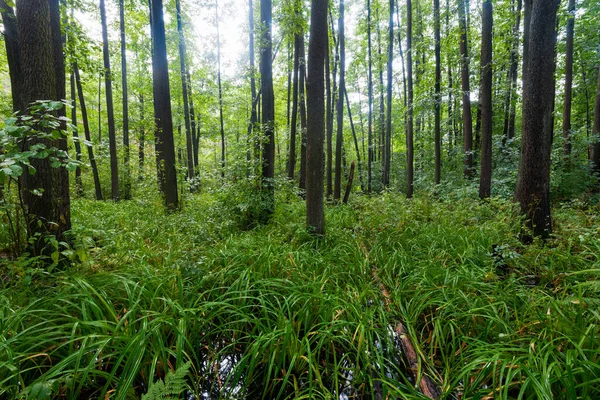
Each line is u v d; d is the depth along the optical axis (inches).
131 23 454.6
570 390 58.5
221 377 84.2
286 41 457.7
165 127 271.9
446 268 136.1
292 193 313.6
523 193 165.8
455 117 499.8
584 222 186.2
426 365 84.6
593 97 511.8
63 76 159.8
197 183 319.0
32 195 116.4
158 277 109.8
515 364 68.3
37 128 112.6
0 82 321.7
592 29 396.5
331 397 71.4
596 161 367.2
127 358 76.0
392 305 113.2
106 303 86.4
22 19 107.8
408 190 434.9
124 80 490.9
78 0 236.7
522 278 125.2
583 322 78.9
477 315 93.8
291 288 112.3
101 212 275.0
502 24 339.3
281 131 598.5
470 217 226.7
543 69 152.3
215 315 99.0
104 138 620.7
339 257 159.8
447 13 359.3
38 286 99.3
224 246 160.9
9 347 67.8
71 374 67.3
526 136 161.9
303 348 84.5
